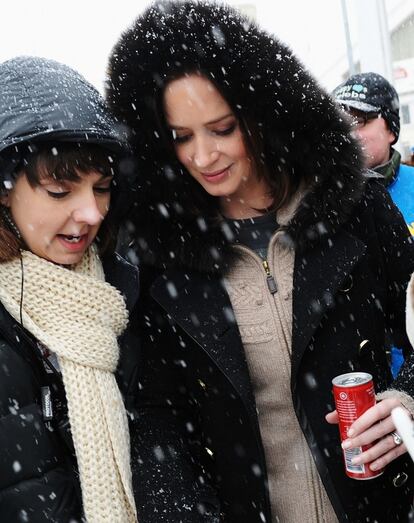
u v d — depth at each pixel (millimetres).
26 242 1526
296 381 1641
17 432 1399
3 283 1495
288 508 1712
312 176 1694
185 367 1744
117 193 1694
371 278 1771
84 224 1507
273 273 1726
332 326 1698
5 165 1447
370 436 1497
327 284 1659
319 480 1705
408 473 1761
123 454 1542
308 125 1665
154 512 1580
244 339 1697
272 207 1754
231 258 1715
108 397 1543
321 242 1693
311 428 1653
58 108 1452
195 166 1671
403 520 1771
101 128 1496
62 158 1442
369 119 3041
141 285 1774
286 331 1697
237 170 1685
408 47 10539
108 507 1489
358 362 1712
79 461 1493
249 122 1649
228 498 1721
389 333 1962
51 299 1517
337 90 3232
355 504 1670
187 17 1579
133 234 1750
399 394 1588
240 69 1586
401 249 1838
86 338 1524
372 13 4824
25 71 1493
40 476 1424
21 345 1471
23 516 1392
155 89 1648
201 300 1689
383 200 1848
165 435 1714
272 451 1712
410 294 1404
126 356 1697
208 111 1608
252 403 1636
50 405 1479
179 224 1711
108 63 1705
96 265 1646
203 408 1731
